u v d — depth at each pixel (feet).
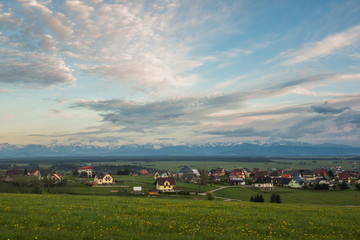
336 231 68.59
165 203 120.57
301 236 60.95
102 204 105.19
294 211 104.32
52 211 81.00
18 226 57.67
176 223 67.62
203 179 444.55
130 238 50.96
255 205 126.11
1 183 319.27
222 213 88.94
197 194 339.36
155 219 72.28
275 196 263.90
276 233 63.62
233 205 120.26
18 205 94.17
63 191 318.86
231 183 504.43
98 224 63.41
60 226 59.98
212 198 249.34
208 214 84.53
